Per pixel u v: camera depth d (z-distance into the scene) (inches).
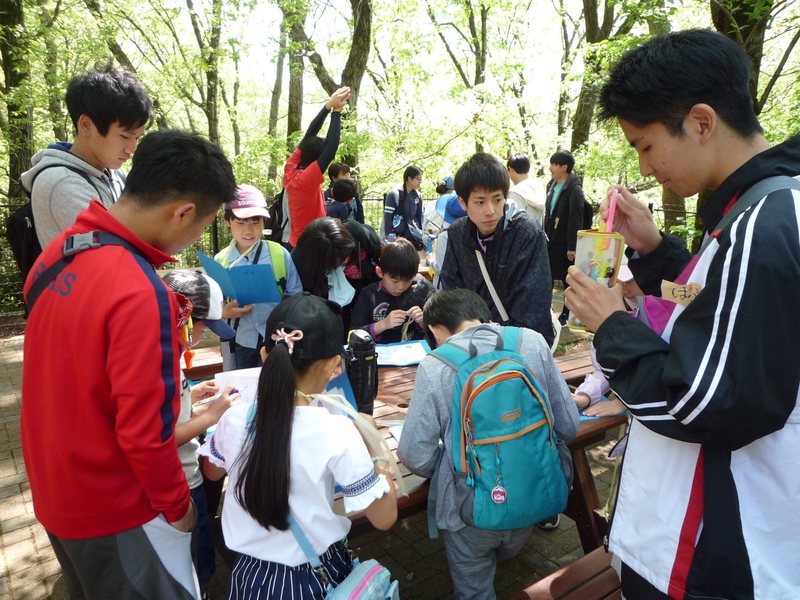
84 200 74.5
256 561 53.5
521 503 64.8
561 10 583.2
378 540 105.0
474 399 65.1
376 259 143.2
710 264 38.6
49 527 50.5
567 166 230.1
